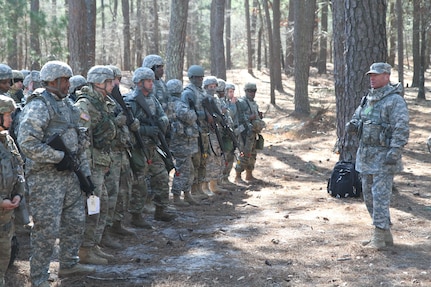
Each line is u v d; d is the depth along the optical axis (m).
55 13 35.12
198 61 51.34
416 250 5.79
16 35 26.05
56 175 4.41
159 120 6.64
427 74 33.69
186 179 8.01
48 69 4.38
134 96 6.51
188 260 5.47
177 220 7.19
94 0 15.66
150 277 4.95
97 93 5.20
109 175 5.69
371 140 5.70
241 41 55.50
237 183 10.11
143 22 45.06
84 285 4.68
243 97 9.98
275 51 28.27
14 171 3.89
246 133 9.91
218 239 6.26
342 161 8.96
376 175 5.74
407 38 38.88
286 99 26.02
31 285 4.55
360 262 5.41
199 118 8.12
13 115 5.78
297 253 5.72
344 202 8.37
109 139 5.21
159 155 6.85
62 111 4.46
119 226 6.28
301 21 20.30
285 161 12.73
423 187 9.44
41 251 4.41
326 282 4.84
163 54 42.88
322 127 17.78
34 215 4.39
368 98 5.80
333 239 6.25
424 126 16.80
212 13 27.81
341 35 11.18
